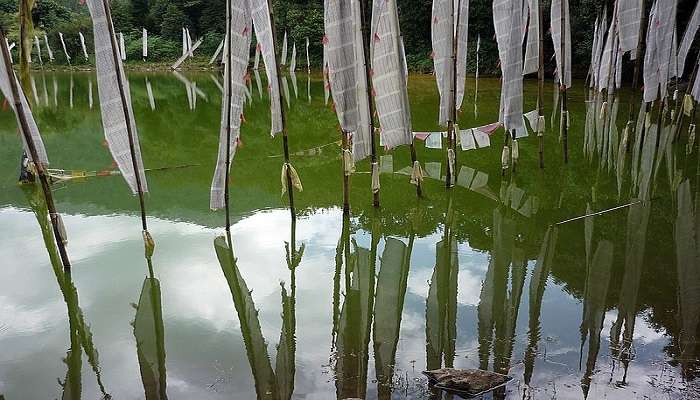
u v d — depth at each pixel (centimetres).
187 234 849
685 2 2122
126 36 4791
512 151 1061
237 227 877
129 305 639
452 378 448
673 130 1452
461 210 930
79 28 4219
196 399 462
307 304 639
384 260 757
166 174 1209
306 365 509
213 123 1903
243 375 496
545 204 944
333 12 765
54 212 699
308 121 1881
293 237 835
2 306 635
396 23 825
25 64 677
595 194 988
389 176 1133
